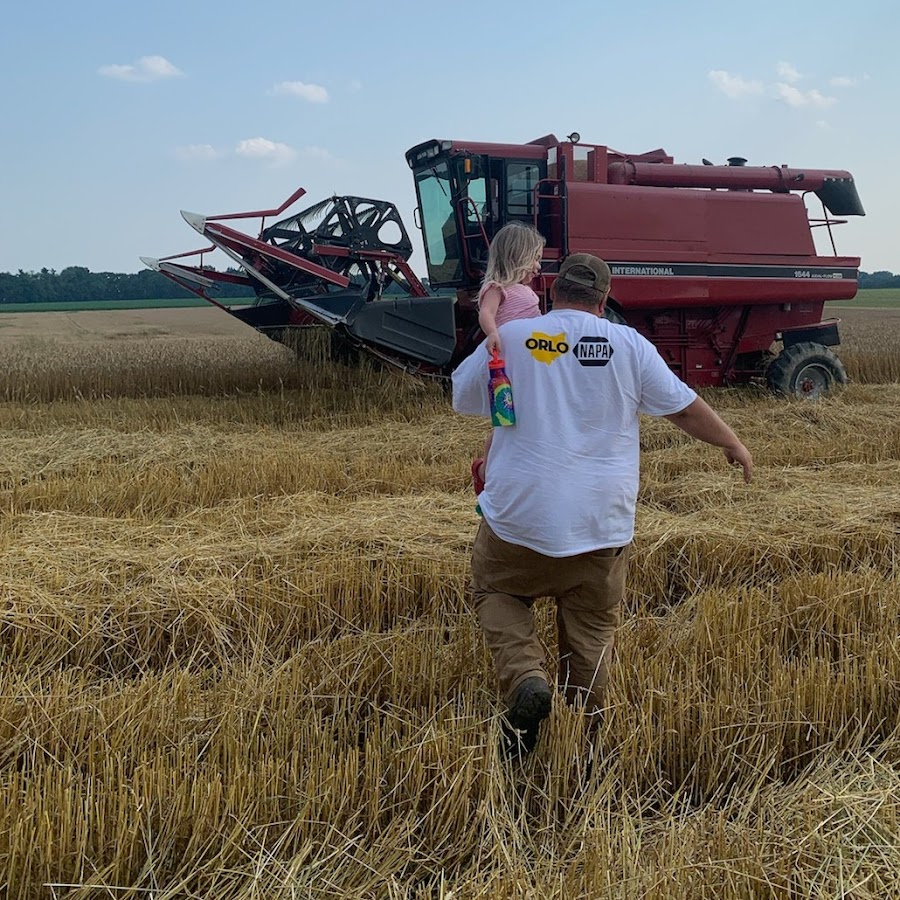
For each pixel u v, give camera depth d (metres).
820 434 8.57
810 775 2.83
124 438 8.30
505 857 2.35
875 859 2.35
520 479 2.76
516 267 3.07
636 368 2.79
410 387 10.50
